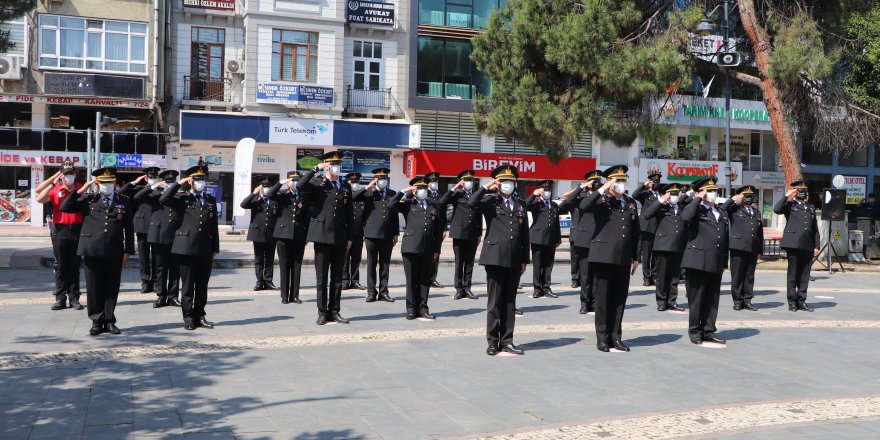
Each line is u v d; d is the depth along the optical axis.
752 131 41.38
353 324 11.35
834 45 23.23
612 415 6.99
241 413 6.82
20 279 15.72
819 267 22.47
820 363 9.44
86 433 6.18
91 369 8.27
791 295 13.90
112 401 7.10
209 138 30.50
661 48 21.08
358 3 32.69
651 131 23.67
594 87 22.33
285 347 9.61
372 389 7.72
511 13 23.72
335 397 7.40
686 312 13.37
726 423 6.75
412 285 11.83
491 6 35.03
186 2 30.95
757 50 22.55
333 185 11.25
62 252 11.95
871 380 8.62
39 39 29.72
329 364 8.73
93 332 10.12
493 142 35.22
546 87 23.36
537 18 22.61
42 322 10.94
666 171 38.69
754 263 13.85
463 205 14.06
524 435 6.33
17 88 29.52
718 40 26.05
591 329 11.38
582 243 12.66
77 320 11.14
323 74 32.25
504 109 22.89
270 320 11.55
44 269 17.62
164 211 12.48
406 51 33.66
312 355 9.18
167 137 31.22
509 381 8.14
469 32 34.44
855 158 42.34
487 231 9.47
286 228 13.09
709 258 10.32
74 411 6.77
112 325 10.32
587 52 20.92
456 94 34.62
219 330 10.68
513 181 9.39
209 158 31.72
